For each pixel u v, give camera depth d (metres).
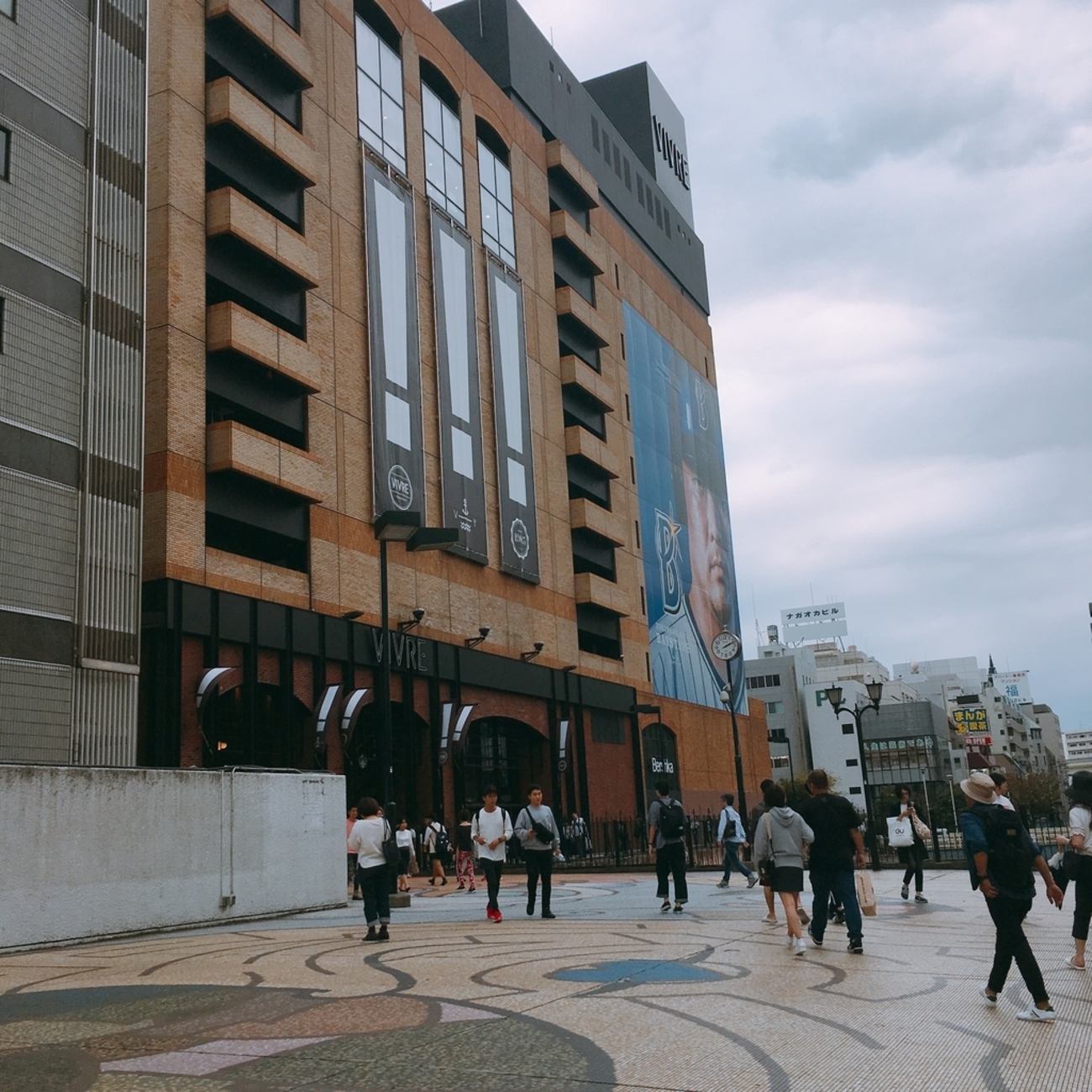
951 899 18.45
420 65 48.03
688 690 65.62
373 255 41.12
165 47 33.00
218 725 31.16
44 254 25.48
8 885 14.10
